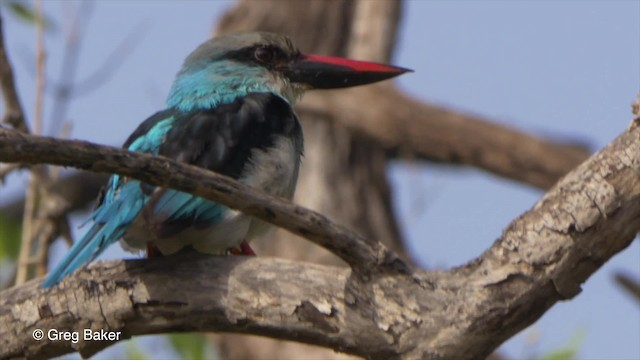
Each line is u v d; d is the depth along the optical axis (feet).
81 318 30.68
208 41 41.83
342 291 29.76
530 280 29.53
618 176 29.60
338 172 60.23
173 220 32.35
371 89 60.18
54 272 30.48
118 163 26.76
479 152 60.34
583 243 29.58
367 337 29.60
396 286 29.53
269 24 60.54
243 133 35.29
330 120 60.44
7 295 31.01
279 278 30.17
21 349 30.81
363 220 60.18
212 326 30.55
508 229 30.01
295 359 55.16
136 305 30.55
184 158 34.40
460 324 29.43
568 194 29.84
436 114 60.03
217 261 30.73
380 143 60.54
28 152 25.90
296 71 42.06
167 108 40.55
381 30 60.80
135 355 43.09
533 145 59.88
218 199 27.76
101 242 31.48
